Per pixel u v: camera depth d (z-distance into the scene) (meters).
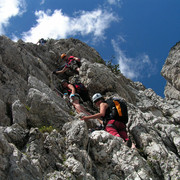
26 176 4.65
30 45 13.55
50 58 13.79
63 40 17.12
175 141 7.93
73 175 5.24
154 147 7.14
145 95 14.23
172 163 6.64
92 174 5.84
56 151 5.70
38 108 7.17
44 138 5.91
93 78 10.84
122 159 6.21
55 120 7.14
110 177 5.87
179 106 13.01
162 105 12.51
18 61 9.20
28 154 5.36
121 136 7.25
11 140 5.62
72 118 7.61
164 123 9.19
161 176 6.54
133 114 8.38
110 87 10.92
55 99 8.65
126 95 11.54
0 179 4.39
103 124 7.56
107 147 6.40
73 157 5.69
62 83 10.07
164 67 14.33
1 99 7.19
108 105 7.59
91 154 6.31
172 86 14.94
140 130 7.81
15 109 6.69
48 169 5.25
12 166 4.62
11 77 8.12
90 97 10.73
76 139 6.30
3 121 6.53
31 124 6.85
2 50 8.88
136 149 7.04
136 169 6.04
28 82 8.57
